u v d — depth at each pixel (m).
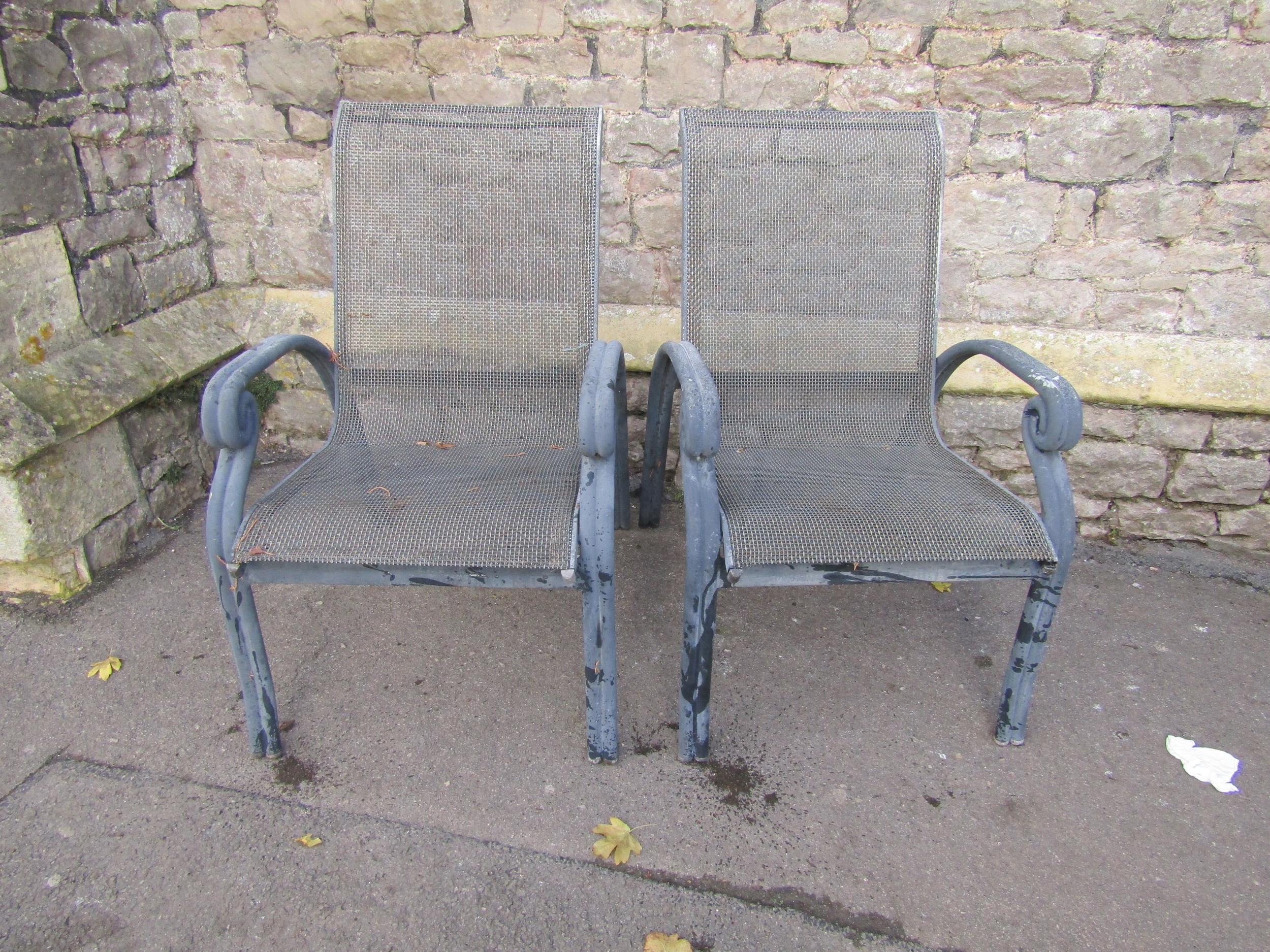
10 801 1.60
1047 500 1.52
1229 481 2.42
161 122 2.45
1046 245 2.36
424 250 1.96
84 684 1.91
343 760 1.72
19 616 2.11
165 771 1.68
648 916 1.41
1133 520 2.54
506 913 1.41
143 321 2.44
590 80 2.35
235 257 2.73
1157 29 2.10
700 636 1.55
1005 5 2.14
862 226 1.97
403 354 1.99
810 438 1.97
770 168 1.95
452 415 1.99
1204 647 2.10
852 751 1.76
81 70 2.16
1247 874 1.50
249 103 2.50
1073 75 2.18
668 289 2.57
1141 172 2.24
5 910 1.39
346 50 2.39
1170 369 2.34
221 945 1.35
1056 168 2.27
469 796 1.63
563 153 1.94
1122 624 2.19
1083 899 1.45
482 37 2.33
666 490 2.80
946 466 1.78
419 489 1.61
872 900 1.44
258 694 1.64
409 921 1.39
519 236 1.95
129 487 2.36
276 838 1.54
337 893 1.44
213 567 1.50
